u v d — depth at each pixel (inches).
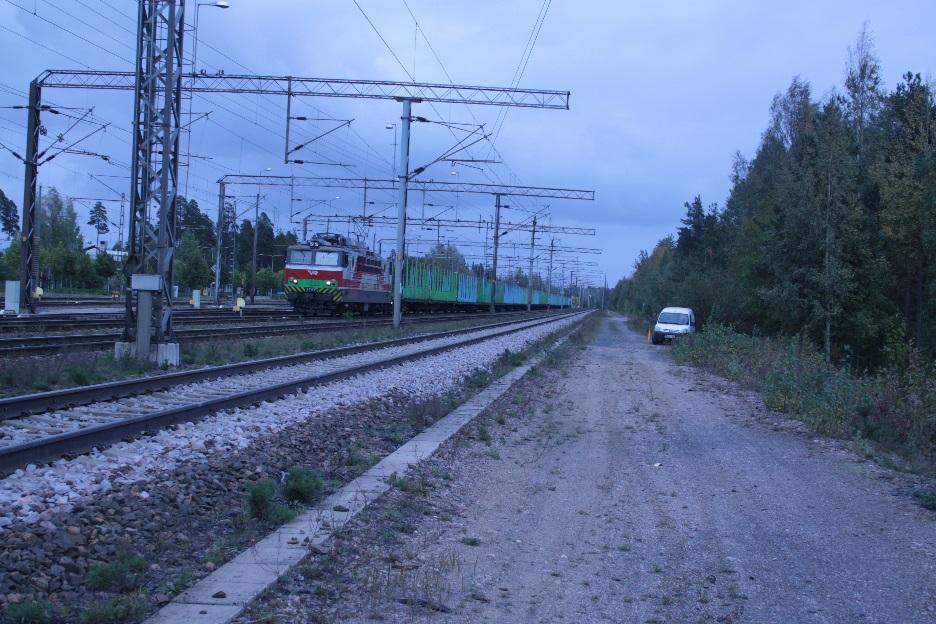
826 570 259.1
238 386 589.3
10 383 517.7
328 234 1829.5
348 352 926.4
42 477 297.7
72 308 1621.6
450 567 250.2
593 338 1831.9
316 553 250.4
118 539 247.9
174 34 656.4
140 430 387.9
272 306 2500.0
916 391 528.4
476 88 1159.0
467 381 776.9
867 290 1120.2
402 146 1432.1
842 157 1084.5
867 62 1507.1
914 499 354.0
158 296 676.7
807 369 685.9
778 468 418.0
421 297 2358.5
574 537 291.9
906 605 229.1
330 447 427.8
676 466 421.1
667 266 2955.2
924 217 1131.3
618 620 214.1
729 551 277.6
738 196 2329.0
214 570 231.5
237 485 329.7
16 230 4247.0
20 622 187.0
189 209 4471.0
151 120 668.7
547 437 503.5
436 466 398.6
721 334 1144.2
